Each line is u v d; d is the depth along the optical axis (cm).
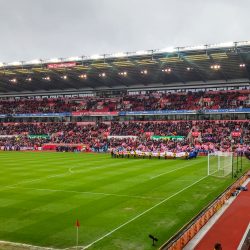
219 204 1694
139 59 5075
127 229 1352
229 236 1279
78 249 1142
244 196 1970
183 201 1830
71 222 1453
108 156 4950
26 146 6794
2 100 9050
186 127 6456
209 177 2689
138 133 6594
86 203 1798
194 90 7275
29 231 1335
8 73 6512
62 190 2161
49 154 5428
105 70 6009
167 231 1323
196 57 4831
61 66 5525
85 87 7838
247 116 6406
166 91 7594
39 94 8488
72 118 8075
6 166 3559
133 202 1814
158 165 3597
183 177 2692
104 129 7200
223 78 6341
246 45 4175
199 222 1358
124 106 7600
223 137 5800
